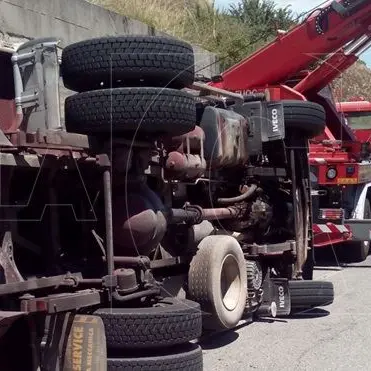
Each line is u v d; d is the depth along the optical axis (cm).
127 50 550
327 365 664
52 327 494
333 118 1338
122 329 522
